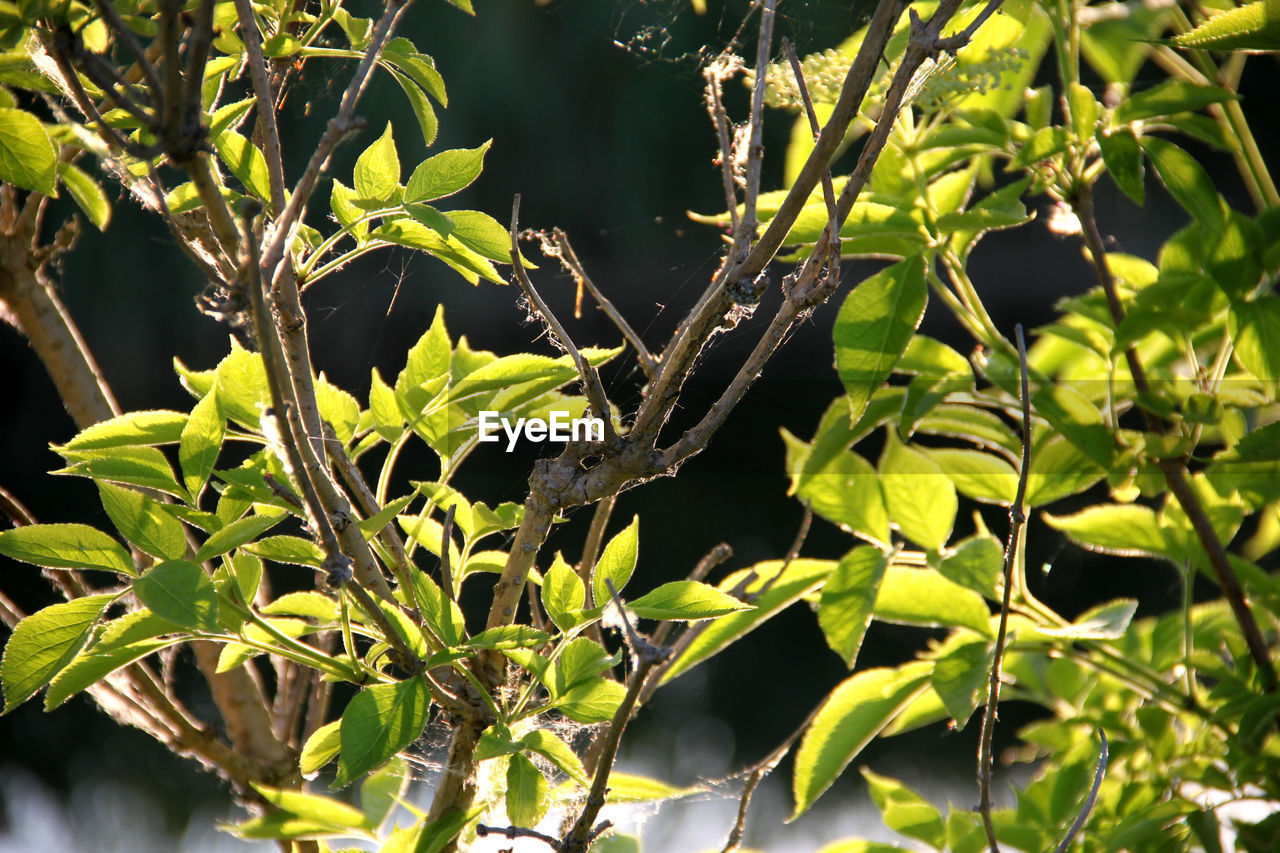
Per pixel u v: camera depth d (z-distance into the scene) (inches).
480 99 437.4
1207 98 154.5
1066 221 158.9
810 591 158.2
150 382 453.1
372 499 152.5
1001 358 156.0
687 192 448.1
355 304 400.8
